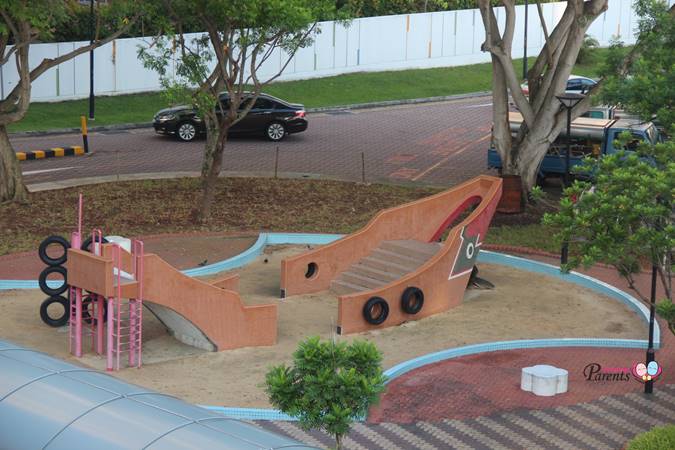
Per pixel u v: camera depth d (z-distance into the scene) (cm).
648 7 3416
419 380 2625
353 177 4819
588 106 4191
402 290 3109
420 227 3584
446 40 7925
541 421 2402
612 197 2142
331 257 3419
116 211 4138
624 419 2427
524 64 7094
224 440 1292
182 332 2866
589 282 3491
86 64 6425
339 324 2983
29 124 5816
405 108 6762
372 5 7856
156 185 4512
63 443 1308
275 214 4212
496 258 3766
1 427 1359
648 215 2091
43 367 1485
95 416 1347
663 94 2820
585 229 2211
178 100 3819
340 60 7412
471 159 5284
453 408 2459
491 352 2862
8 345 1573
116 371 2648
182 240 3856
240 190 4494
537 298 3381
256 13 3556
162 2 3834
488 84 7544
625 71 3794
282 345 2905
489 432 2334
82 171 4769
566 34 4294
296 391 1853
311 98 6825
